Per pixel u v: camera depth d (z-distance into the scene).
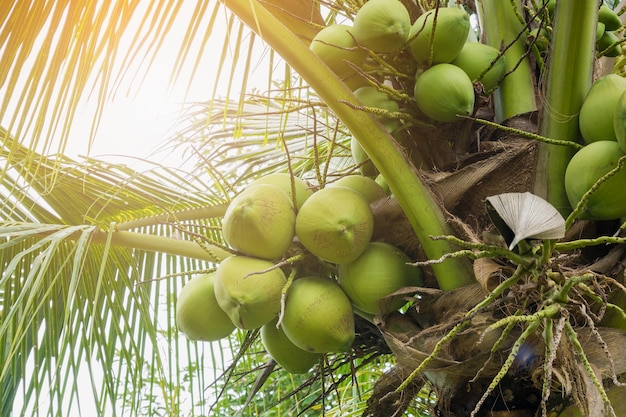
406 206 2.38
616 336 2.09
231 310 2.37
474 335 2.13
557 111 2.36
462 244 1.86
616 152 2.17
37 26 2.60
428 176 2.45
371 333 2.62
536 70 2.74
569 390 1.84
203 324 2.52
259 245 2.37
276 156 3.81
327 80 2.40
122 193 3.23
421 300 2.36
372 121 2.39
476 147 2.60
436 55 2.51
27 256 3.23
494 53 2.61
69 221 3.29
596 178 2.18
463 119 2.54
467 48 2.60
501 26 2.77
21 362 3.09
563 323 1.72
